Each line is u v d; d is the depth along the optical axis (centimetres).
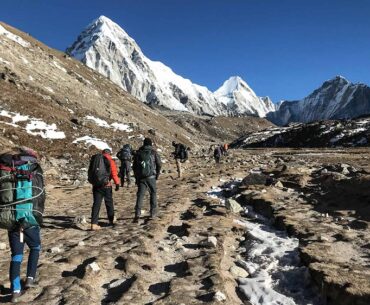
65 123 4228
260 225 1081
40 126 3891
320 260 714
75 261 764
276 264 765
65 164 3036
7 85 4725
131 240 900
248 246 888
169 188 1848
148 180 1150
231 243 915
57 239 954
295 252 810
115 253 815
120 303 591
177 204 1382
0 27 8425
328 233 904
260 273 718
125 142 4341
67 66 10206
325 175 1565
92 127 4472
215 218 1105
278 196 1362
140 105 12525
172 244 888
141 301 602
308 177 1634
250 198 1346
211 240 858
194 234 960
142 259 779
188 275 690
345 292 574
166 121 13100
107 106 7794
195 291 621
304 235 902
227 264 770
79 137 3941
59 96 5762
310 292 643
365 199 1145
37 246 641
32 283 633
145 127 7806
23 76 5628
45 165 2769
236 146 16488
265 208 1231
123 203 1524
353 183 1318
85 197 1720
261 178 1614
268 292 636
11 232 613
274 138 14975
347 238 852
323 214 1078
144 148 1168
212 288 625
